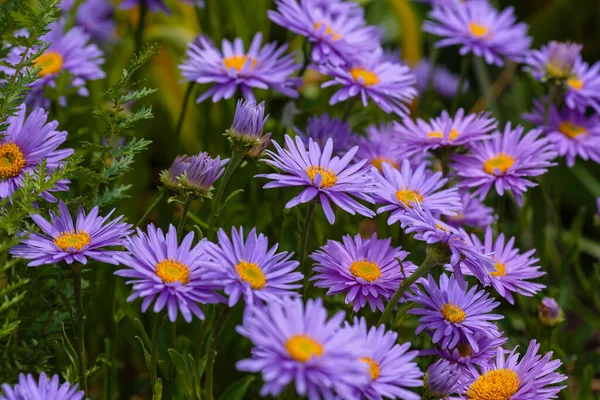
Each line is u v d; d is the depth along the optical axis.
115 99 0.86
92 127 1.04
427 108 1.15
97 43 1.20
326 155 0.85
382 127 1.03
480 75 1.21
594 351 1.00
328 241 0.86
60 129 0.99
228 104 1.06
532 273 0.90
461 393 0.84
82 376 0.84
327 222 1.00
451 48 1.46
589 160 1.21
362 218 1.00
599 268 1.00
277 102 1.08
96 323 0.98
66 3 1.09
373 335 0.80
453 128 0.96
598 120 1.04
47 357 0.88
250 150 0.86
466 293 0.87
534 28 1.34
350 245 0.87
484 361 0.85
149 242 0.81
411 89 0.99
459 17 1.11
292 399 0.80
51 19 0.84
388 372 0.79
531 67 1.06
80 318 0.84
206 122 1.06
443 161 0.96
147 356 0.86
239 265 0.80
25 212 0.82
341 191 0.84
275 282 0.80
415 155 0.98
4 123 0.85
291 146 0.85
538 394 0.83
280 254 0.81
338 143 0.97
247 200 1.05
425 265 0.83
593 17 1.33
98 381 1.00
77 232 0.83
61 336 0.88
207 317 0.89
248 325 0.76
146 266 0.80
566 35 1.33
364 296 0.86
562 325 1.00
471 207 0.99
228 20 1.15
